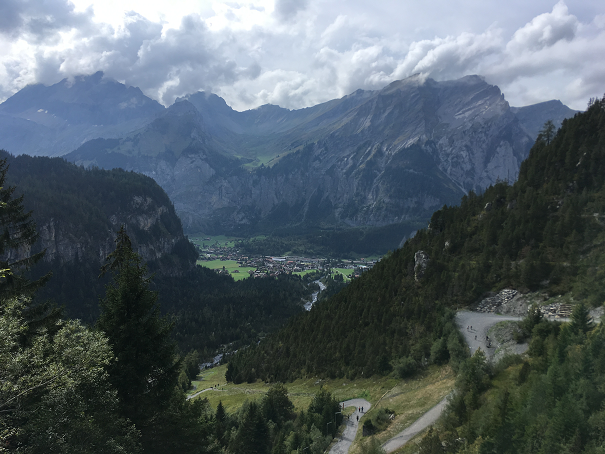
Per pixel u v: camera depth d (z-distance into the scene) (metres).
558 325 66.06
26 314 38.34
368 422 75.06
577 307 55.53
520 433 39.69
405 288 127.50
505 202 134.88
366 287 147.50
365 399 91.75
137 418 37.22
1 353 25.16
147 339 37.66
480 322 91.25
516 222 115.25
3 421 23.55
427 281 120.75
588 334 50.91
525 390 45.56
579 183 113.88
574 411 35.53
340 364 118.94
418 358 92.19
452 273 116.50
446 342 86.25
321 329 144.88
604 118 122.69
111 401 31.17
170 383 39.44
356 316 134.50
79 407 27.31
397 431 65.81
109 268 47.25
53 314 39.22
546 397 41.59
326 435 77.25
